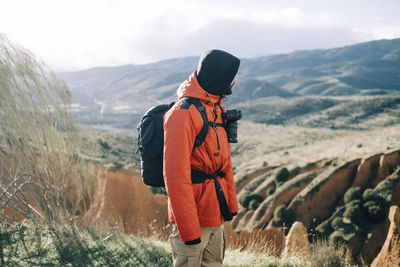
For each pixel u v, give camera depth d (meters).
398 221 15.62
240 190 51.62
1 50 2.55
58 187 2.95
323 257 3.67
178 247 1.75
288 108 181.38
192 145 1.61
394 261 6.35
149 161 1.80
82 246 2.93
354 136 62.28
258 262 3.54
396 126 61.28
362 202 32.62
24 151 2.73
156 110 1.86
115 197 17.62
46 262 2.48
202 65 1.73
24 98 2.68
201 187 1.70
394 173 34.09
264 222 38.47
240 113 1.87
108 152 35.28
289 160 55.25
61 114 2.98
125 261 2.84
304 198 37.88
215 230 1.85
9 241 2.70
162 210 18.77
